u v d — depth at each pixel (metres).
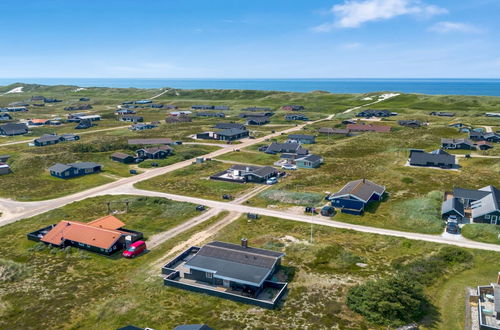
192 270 48.50
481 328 37.53
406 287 41.62
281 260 53.41
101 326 38.59
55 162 113.25
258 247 57.16
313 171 104.25
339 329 37.62
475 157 117.75
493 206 64.50
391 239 59.38
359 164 110.25
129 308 41.66
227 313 40.72
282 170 106.12
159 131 171.38
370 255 55.03
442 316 40.25
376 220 68.31
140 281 47.81
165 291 45.44
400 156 120.00
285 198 79.94
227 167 110.31
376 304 40.00
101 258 55.06
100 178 99.56
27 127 175.12
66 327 38.50
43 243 59.88
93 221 64.88
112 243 56.25
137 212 74.00
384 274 48.75
